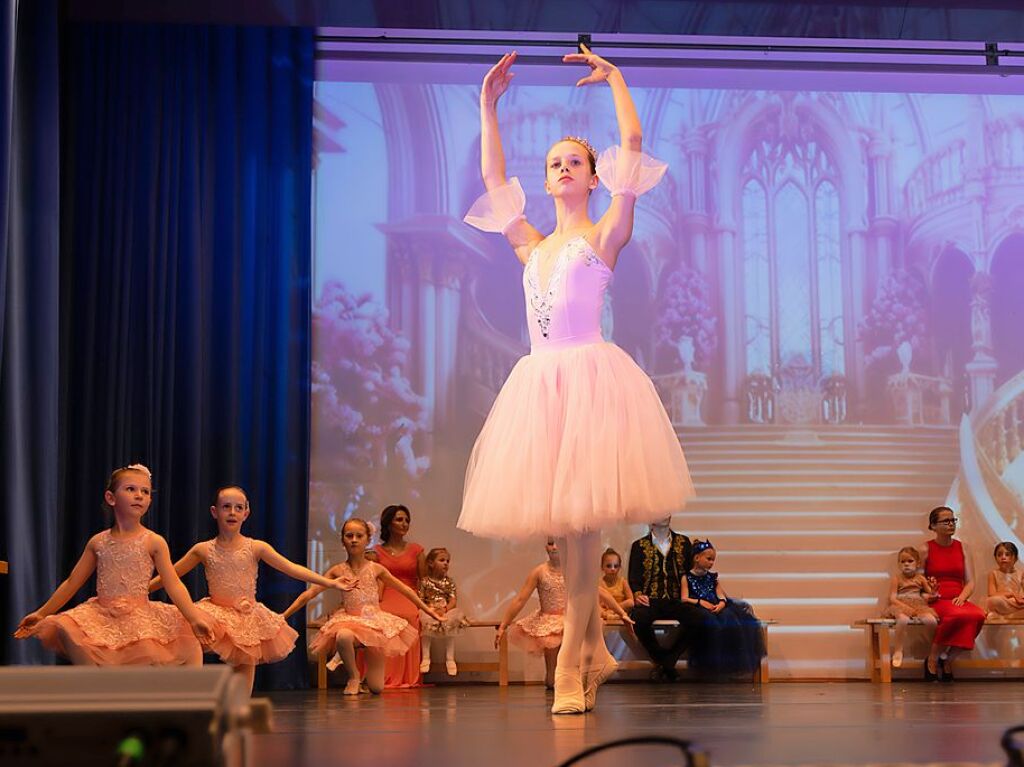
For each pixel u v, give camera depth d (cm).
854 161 755
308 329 685
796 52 728
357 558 589
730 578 723
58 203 584
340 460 712
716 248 748
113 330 646
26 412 542
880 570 725
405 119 738
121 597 412
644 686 632
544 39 721
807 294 747
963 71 735
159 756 95
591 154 334
